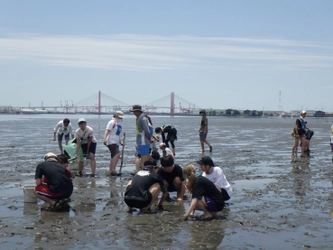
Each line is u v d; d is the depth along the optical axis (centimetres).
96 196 1169
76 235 830
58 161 1093
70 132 2048
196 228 881
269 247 770
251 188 1273
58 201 1035
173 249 758
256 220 936
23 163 1806
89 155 1495
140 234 840
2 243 782
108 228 878
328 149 2511
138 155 1423
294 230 866
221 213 995
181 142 3019
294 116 19562
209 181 974
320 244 786
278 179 1425
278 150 2444
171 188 1138
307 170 1630
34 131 4416
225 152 2300
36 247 761
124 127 5603
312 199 1124
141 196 988
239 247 770
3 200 1115
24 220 933
